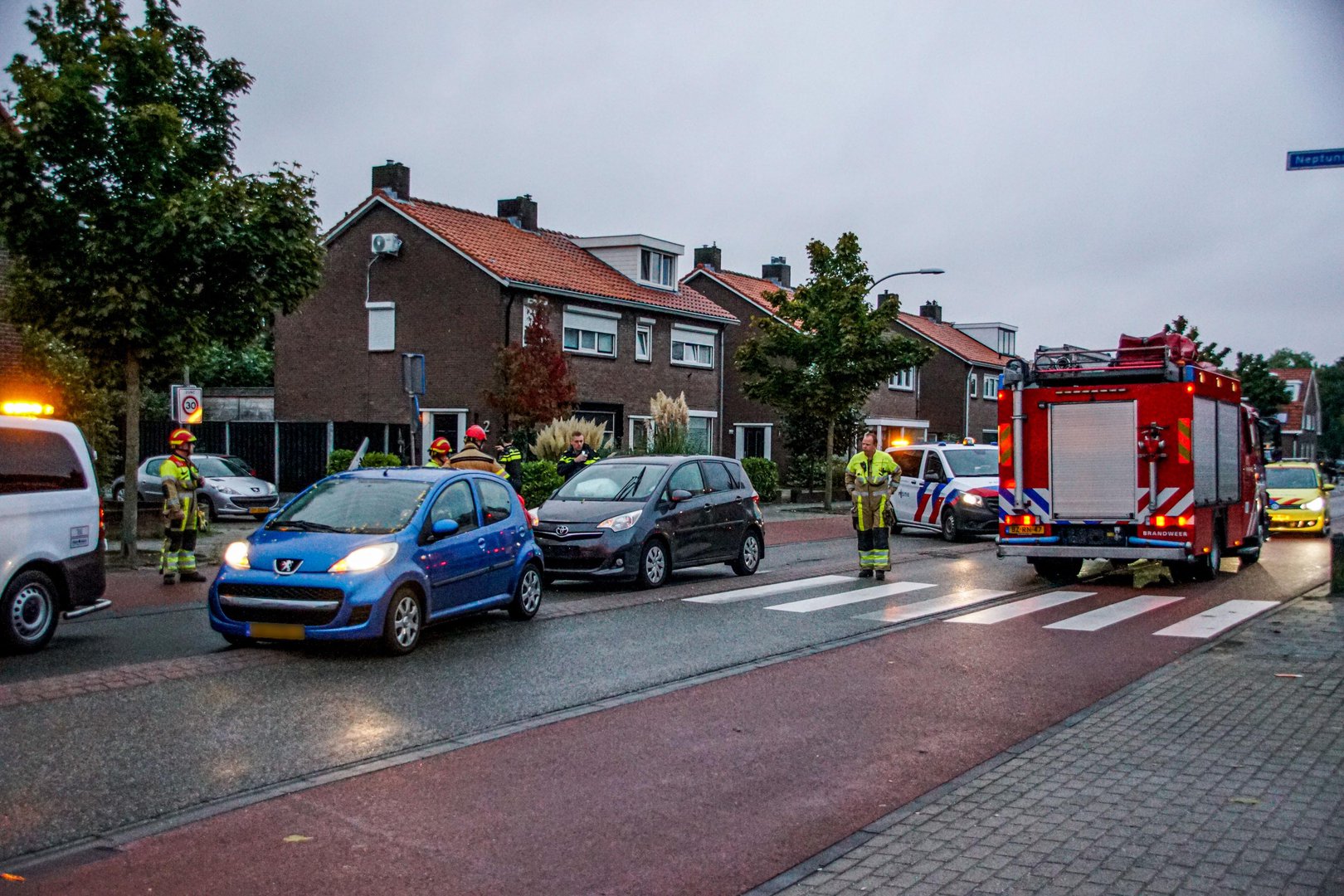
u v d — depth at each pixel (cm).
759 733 711
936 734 712
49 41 1527
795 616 1186
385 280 3158
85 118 1464
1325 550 2177
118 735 676
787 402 3111
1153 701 790
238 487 2397
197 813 545
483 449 2973
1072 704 796
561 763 641
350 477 1062
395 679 848
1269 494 2625
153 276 1523
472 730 708
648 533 1385
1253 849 499
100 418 1991
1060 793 582
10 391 1841
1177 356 1430
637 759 651
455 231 3150
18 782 587
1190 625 1143
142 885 459
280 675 855
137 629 1070
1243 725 722
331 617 907
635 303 3366
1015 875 470
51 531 965
